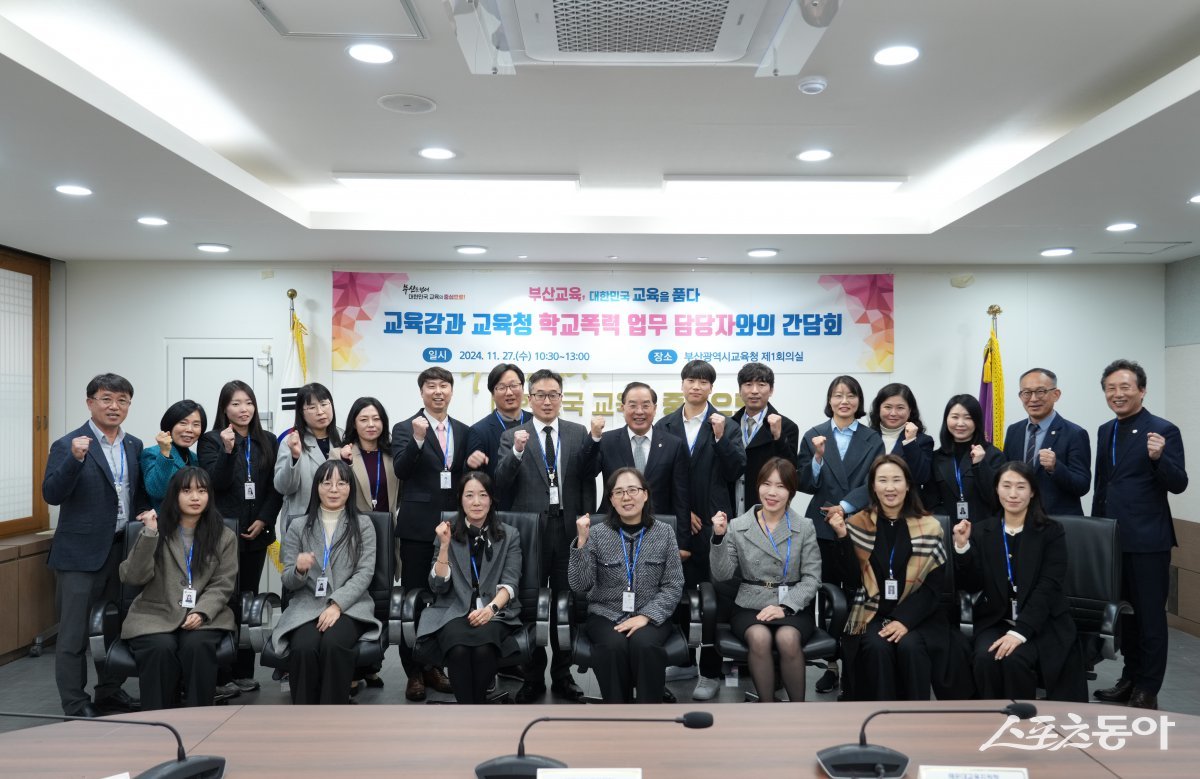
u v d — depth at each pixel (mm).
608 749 1925
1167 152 3426
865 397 6258
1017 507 3564
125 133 3156
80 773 1796
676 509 4148
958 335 6262
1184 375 5977
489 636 3549
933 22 2732
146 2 2625
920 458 4297
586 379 6258
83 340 6051
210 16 2711
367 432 4328
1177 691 4297
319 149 4125
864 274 6266
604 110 3543
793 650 3479
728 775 1778
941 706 2246
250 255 5883
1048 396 4438
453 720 2141
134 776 1774
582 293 6254
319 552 3758
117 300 6074
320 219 5004
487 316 6238
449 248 5641
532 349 6242
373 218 5027
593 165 4387
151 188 3980
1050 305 6258
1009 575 3582
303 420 4270
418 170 4480
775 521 3830
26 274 5758
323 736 2027
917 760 1859
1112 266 6246
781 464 3797
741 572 3826
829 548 4309
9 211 4484
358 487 4270
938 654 3479
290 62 3051
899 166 4402
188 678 3502
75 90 2770
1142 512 4055
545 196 5125
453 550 3729
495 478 4125
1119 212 4516
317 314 6168
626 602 3621
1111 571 3605
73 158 3486
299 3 2588
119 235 5133
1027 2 2602
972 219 4703
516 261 6184
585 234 5156
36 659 4977
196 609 3641
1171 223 4789
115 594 4156
